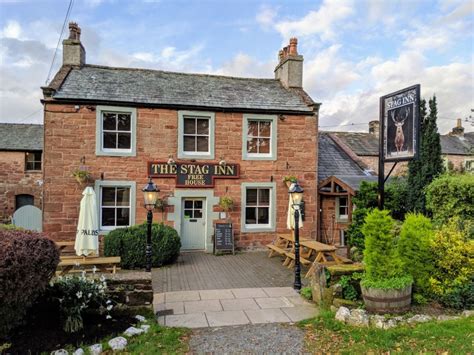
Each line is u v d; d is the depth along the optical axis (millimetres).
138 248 9406
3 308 3896
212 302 6531
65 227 10570
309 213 12391
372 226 5930
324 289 6211
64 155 10570
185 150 11664
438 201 8742
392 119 7348
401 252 6348
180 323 5418
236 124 11898
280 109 12062
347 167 14133
